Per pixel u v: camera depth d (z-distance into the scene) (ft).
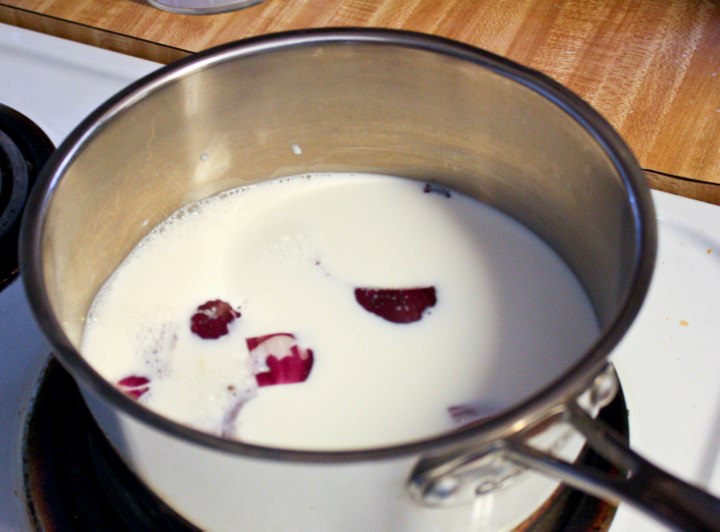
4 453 1.27
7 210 1.49
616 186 1.21
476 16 1.92
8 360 1.35
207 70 1.37
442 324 1.45
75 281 1.37
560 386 0.93
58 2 1.95
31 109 1.71
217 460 0.95
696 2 1.93
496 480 1.00
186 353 1.42
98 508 1.23
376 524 1.04
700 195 1.63
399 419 1.33
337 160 1.64
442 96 1.44
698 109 1.73
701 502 0.89
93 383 0.95
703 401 1.31
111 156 1.35
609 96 1.76
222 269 1.53
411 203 1.62
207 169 1.56
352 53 1.40
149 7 1.95
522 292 1.49
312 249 1.55
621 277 1.17
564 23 1.90
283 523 1.04
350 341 1.43
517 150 1.45
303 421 1.33
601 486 0.91
